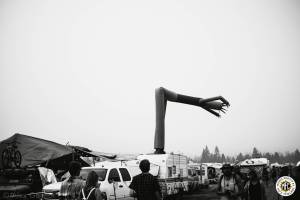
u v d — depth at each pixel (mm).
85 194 5164
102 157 18891
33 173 14055
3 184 13352
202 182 30844
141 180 5789
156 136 24000
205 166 32969
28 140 15586
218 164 48094
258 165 30828
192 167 29609
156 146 23734
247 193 7676
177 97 26781
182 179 19969
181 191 19641
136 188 5781
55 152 15234
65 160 17422
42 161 14953
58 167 17219
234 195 8250
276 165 53406
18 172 14148
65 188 5406
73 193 5348
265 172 29906
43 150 15273
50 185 11578
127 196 12672
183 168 20438
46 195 10984
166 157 17547
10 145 15414
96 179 5324
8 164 15172
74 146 17844
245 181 8438
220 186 8477
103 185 11695
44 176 13812
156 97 24938
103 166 13148
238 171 8492
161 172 17312
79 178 5547
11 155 15219
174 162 18781
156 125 24344
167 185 17203
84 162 18281
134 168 13969
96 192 5180
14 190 12492
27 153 15156
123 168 13172
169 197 18688
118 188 12266
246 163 31625
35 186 13672
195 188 27234
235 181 8320
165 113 25938
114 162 13766
